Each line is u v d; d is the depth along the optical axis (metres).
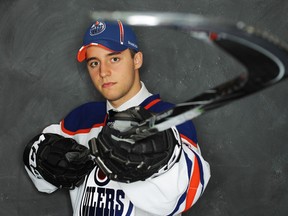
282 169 2.17
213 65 2.17
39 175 1.78
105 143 1.24
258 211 2.18
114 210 1.62
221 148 2.18
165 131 1.30
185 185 1.44
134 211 1.62
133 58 1.68
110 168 1.27
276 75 0.63
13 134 2.21
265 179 2.18
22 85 2.22
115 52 1.62
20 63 2.23
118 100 1.70
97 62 1.65
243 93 0.70
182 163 1.44
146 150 1.25
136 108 1.28
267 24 2.17
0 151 2.21
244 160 2.18
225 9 2.18
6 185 2.20
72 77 2.22
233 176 2.18
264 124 2.17
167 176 1.39
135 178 1.29
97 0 2.20
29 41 2.22
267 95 2.17
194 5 2.19
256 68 0.62
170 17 0.56
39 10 2.22
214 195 2.18
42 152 1.66
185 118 0.88
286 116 2.17
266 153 2.17
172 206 1.47
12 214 2.21
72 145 1.63
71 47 2.22
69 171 1.63
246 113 2.17
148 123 1.03
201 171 1.52
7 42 2.22
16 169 2.21
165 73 2.19
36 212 2.21
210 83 2.18
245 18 2.17
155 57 2.19
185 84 2.19
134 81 1.70
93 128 1.83
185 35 2.18
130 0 2.20
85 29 2.21
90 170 1.67
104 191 1.65
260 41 0.57
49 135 1.71
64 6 2.21
